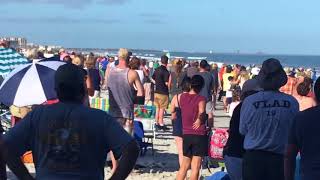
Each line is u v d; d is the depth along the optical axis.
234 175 6.59
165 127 16.30
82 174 3.82
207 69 12.68
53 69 8.77
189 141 8.14
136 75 9.25
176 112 8.71
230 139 6.61
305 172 4.77
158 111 16.25
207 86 12.51
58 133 3.85
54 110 3.93
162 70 16.00
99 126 3.87
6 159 3.89
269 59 5.93
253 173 5.71
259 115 5.69
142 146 11.79
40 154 3.89
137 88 9.29
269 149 5.64
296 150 4.90
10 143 3.87
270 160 5.64
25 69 8.73
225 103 22.55
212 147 8.92
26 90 8.44
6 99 8.47
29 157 9.84
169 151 12.95
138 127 11.54
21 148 3.91
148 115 12.79
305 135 4.77
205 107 8.12
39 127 3.90
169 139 14.82
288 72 22.19
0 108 12.34
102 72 27.73
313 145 4.73
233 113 6.63
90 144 3.85
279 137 5.66
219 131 8.98
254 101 5.77
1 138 4.00
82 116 3.88
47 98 8.40
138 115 12.73
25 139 3.93
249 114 5.74
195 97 8.16
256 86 6.50
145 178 9.97
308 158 4.75
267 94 5.79
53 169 3.82
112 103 9.27
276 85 5.81
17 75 8.64
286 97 5.79
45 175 3.83
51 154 3.84
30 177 3.92
